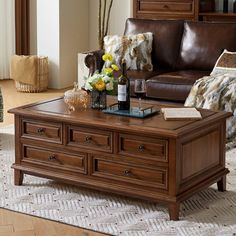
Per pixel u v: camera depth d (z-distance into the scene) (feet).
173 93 20.33
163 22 22.81
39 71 26.66
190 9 26.08
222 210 14.02
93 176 14.40
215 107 19.07
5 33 28.81
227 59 20.56
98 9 28.73
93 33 29.14
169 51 22.52
